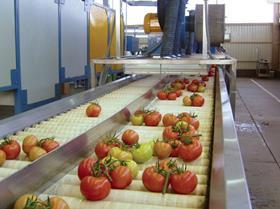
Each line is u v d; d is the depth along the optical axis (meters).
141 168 1.41
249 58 17.06
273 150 4.67
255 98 9.54
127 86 3.62
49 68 4.47
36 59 4.14
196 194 1.18
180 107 2.66
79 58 5.40
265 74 16.41
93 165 1.20
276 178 3.66
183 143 1.50
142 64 3.58
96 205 1.08
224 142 1.28
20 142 1.72
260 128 5.96
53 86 4.60
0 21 3.42
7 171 1.34
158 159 1.49
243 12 16.77
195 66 3.54
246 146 4.86
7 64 3.56
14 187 1.11
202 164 1.45
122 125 2.14
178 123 1.71
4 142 1.53
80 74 5.45
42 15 4.25
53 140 1.57
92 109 2.27
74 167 1.47
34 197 1.00
